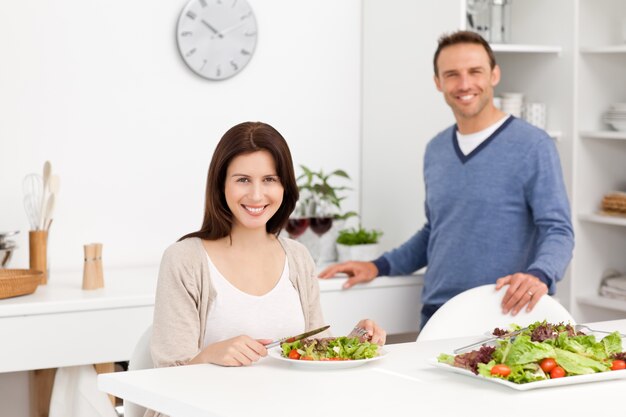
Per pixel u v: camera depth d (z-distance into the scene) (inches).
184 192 167.8
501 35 168.2
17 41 154.4
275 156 98.0
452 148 145.1
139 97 163.3
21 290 133.0
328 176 161.5
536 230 141.8
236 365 87.1
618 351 85.5
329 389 78.5
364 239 161.6
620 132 166.7
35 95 156.0
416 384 80.0
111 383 83.1
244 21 168.7
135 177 163.8
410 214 169.8
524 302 115.9
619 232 180.2
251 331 99.3
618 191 177.5
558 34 172.7
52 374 147.8
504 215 139.8
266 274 101.3
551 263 130.2
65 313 131.5
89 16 159.0
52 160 157.6
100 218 161.6
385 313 155.6
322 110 178.4
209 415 71.9
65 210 159.0
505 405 73.0
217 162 98.2
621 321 110.9
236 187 97.4
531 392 76.9
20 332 129.2
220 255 99.9
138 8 162.4
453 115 160.1
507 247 140.1
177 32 164.6
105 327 134.0
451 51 140.6
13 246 143.6
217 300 98.7
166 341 95.5
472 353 83.3
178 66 166.1
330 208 159.2
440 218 146.3
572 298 174.6
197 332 97.3
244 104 171.8
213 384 80.4
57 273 157.4
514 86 180.1
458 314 115.0
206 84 168.4
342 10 178.9
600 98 175.2
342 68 179.6
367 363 88.2
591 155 175.0
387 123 175.0
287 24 174.9
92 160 160.6
